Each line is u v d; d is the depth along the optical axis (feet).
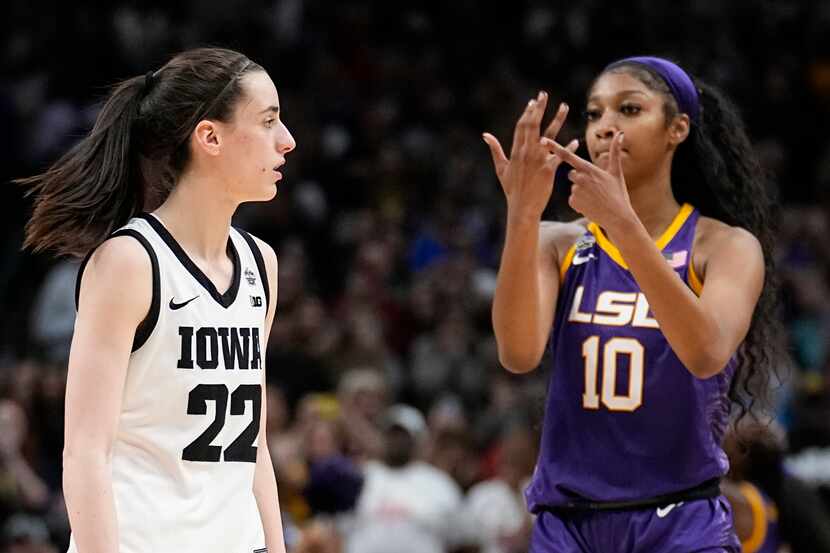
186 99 38.22
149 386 37.19
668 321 41.22
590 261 45.68
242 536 38.40
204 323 37.93
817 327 133.59
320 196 154.92
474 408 122.62
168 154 38.70
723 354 41.73
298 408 114.42
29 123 150.92
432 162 161.68
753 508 59.21
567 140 54.34
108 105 39.01
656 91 45.27
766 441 59.26
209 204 38.75
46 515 94.22
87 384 36.09
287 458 89.20
